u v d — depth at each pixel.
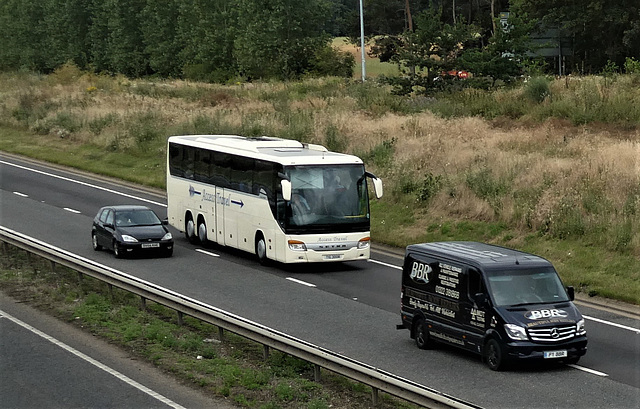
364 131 42.53
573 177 29.77
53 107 60.53
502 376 15.37
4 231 26.73
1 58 115.00
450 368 15.91
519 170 32.03
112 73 102.06
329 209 25.53
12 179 43.50
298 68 80.50
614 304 21.83
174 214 32.16
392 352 17.06
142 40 99.31
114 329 18.03
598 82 45.84
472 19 93.50
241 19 81.56
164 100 60.44
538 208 28.08
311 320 19.53
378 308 20.88
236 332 16.50
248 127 45.84
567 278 23.77
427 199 32.06
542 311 15.79
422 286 17.61
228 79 82.69
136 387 14.47
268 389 14.34
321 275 25.03
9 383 14.64
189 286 23.03
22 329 18.22
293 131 43.56
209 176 29.52
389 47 90.19
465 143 38.25
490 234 28.36
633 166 30.08
